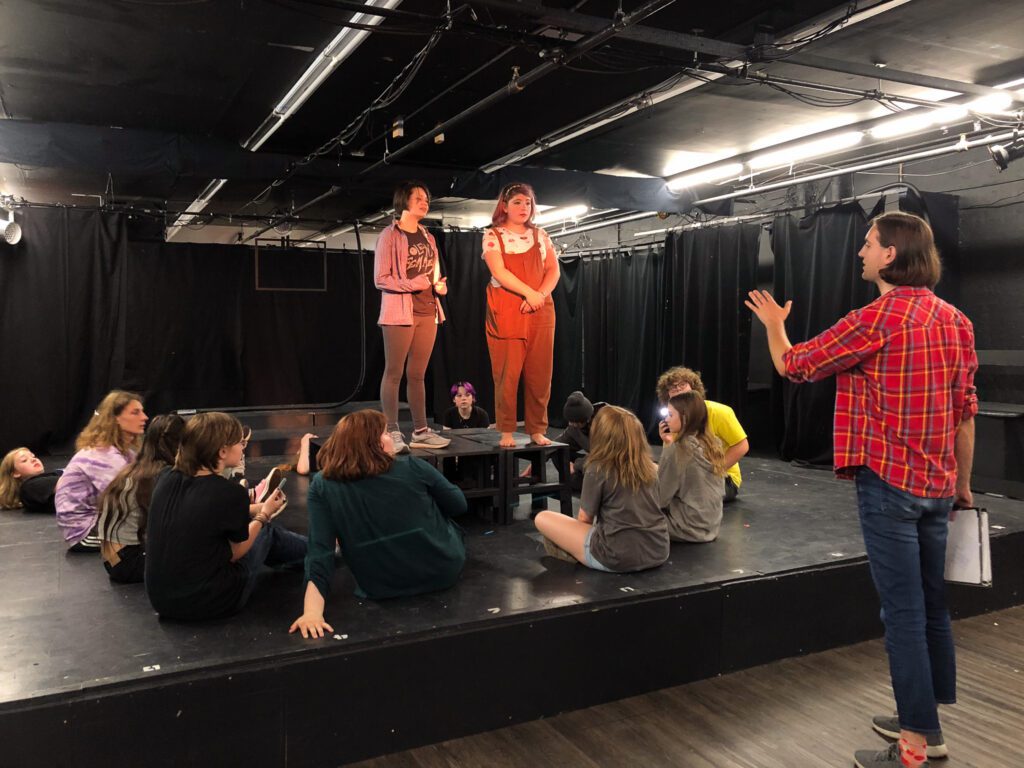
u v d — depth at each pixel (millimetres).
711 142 6445
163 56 4668
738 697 2834
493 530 3895
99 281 7184
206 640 2434
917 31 4117
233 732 2232
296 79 5062
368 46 4547
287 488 4777
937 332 2078
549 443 4180
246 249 8609
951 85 4656
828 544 3570
